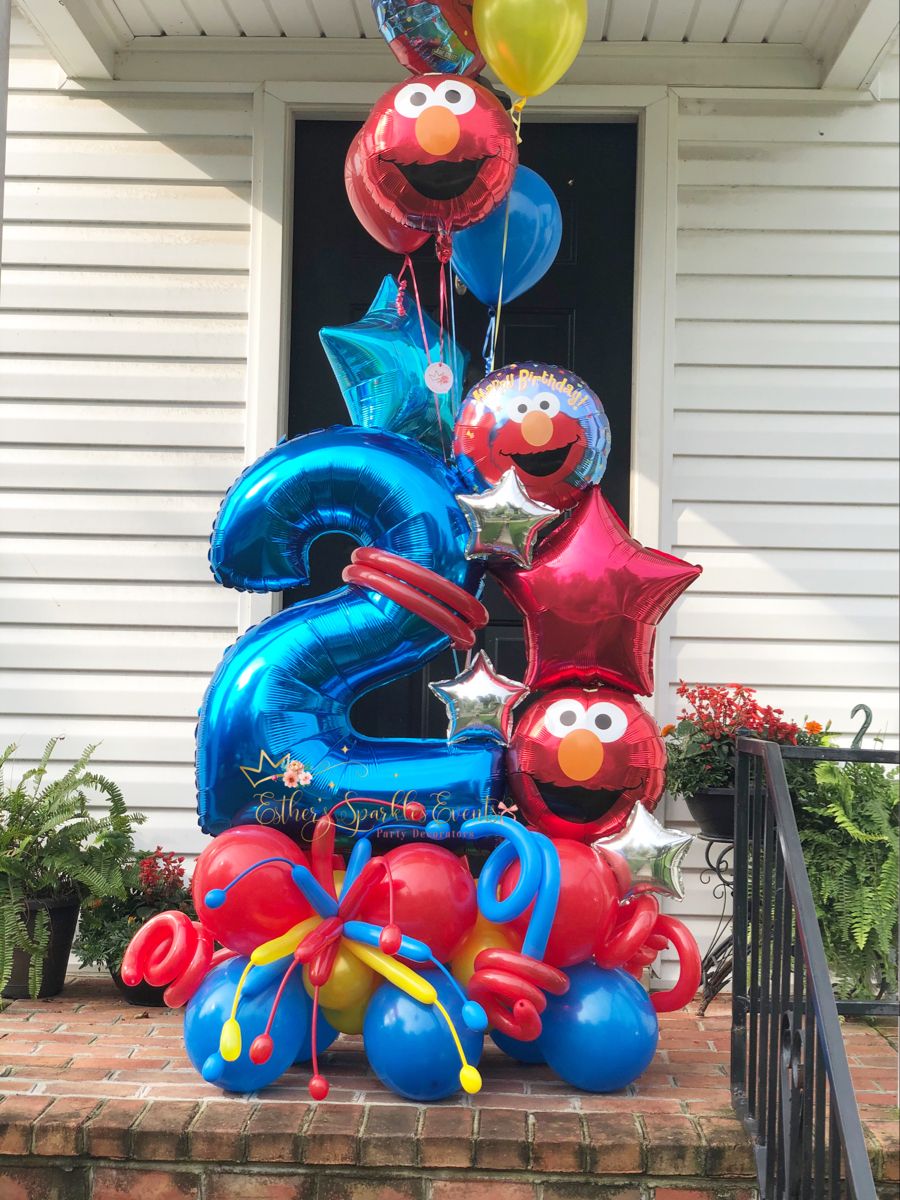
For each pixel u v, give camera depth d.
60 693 4.04
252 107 4.05
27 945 3.51
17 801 3.70
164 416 4.07
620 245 4.13
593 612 2.77
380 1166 2.51
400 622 2.76
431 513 2.79
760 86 4.03
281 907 2.70
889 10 3.55
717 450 4.02
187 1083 2.82
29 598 4.05
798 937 2.47
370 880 2.71
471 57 2.97
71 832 3.67
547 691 2.95
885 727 4.00
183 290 4.07
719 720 3.68
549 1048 2.78
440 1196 2.51
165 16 3.91
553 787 2.79
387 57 4.02
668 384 4.01
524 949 2.65
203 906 2.68
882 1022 3.49
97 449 4.07
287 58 4.04
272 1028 2.70
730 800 3.58
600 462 2.86
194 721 4.03
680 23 3.90
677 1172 2.51
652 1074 2.97
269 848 2.72
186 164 4.07
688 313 4.04
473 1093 2.70
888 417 4.04
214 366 4.07
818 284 4.05
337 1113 2.62
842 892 3.46
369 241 4.15
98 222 4.07
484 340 4.14
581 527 2.82
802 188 4.05
